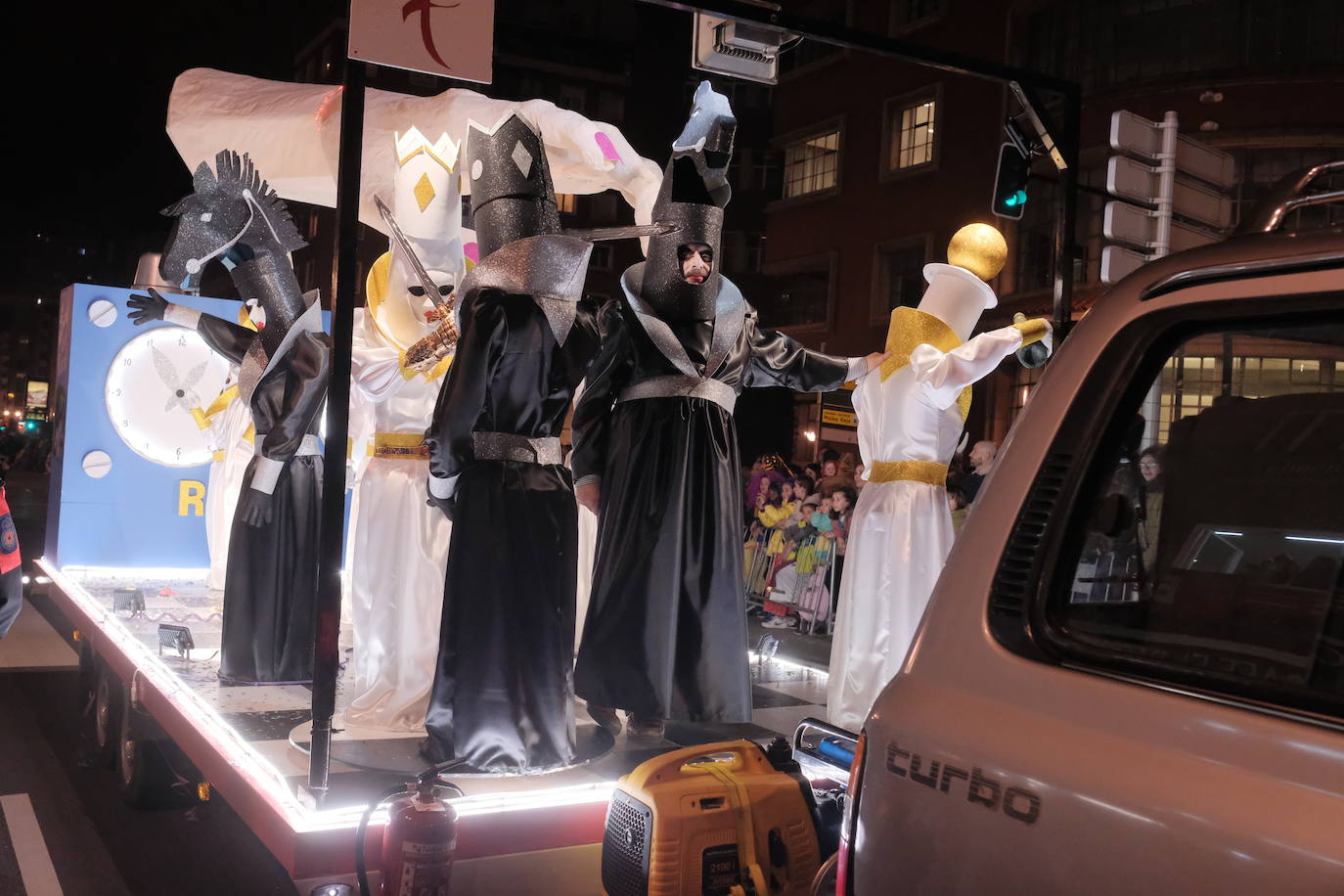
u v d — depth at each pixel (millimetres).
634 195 5973
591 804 3324
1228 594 1422
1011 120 5188
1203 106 16062
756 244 27703
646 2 4223
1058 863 1312
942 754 1481
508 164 3787
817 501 9211
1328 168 1730
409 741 4051
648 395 4105
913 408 4566
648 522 3996
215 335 5297
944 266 4664
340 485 3303
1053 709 1408
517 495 3707
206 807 5391
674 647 3947
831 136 21562
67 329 8172
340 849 3023
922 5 19781
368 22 3309
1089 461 1537
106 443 7977
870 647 4543
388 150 5996
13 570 5879
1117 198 4965
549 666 3672
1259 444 1486
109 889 4355
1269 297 1429
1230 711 1274
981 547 1600
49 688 7852
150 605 6781
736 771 3109
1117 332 1589
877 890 1537
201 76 6492
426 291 4316
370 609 4410
